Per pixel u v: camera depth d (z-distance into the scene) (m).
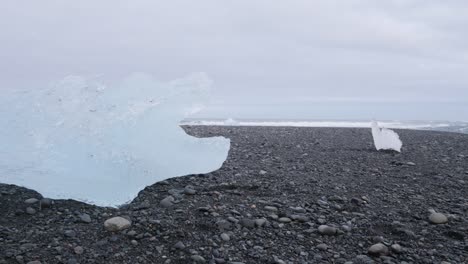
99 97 4.82
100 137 4.41
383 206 4.25
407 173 5.68
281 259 3.12
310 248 3.31
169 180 4.71
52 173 4.18
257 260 3.10
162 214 3.76
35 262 2.90
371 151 7.33
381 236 3.54
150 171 4.38
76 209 3.88
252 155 6.52
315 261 3.12
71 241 3.25
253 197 4.32
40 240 3.25
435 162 6.50
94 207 3.94
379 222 3.82
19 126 4.55
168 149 4.64
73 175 4.16
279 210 3.97
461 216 4.02
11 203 3.93
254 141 8.02
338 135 9.68
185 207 3.94
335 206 4.13
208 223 3.58
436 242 3.46
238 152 6.73
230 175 5.10
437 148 7.97
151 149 4.51
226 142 5.05
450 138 9.60
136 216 3.71
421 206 4.28
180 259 3.07
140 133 4.54
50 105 4.74
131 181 4.21
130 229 3.46
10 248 3.09
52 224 3.56
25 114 4.66
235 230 3.53
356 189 4.80
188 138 4.83
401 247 3.35
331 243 3.40
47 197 4.04
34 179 4.16
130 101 4.80
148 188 4.45
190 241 3.32
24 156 4.32
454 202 4.45
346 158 6.58
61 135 4.44
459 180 5.35
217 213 3.81
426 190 4.87
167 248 3.21
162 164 4.51
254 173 5.26
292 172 5.44
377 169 5.84
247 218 3.73
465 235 3.58
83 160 4.27
